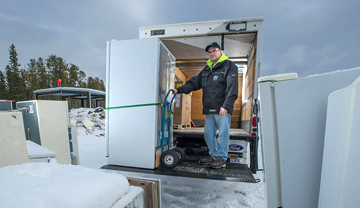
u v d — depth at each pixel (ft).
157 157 7.66
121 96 7.80
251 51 12.01
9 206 2.08
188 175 6.86
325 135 2.43
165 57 8.59
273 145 2.95
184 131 11.68
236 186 9.74
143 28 10.91
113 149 7.87
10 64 151.84
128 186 3.24
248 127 11.80
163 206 7.45
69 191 2.48
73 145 8.38
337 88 2.58
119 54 7.91
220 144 7.97
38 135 7.39
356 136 1.69
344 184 1.80
